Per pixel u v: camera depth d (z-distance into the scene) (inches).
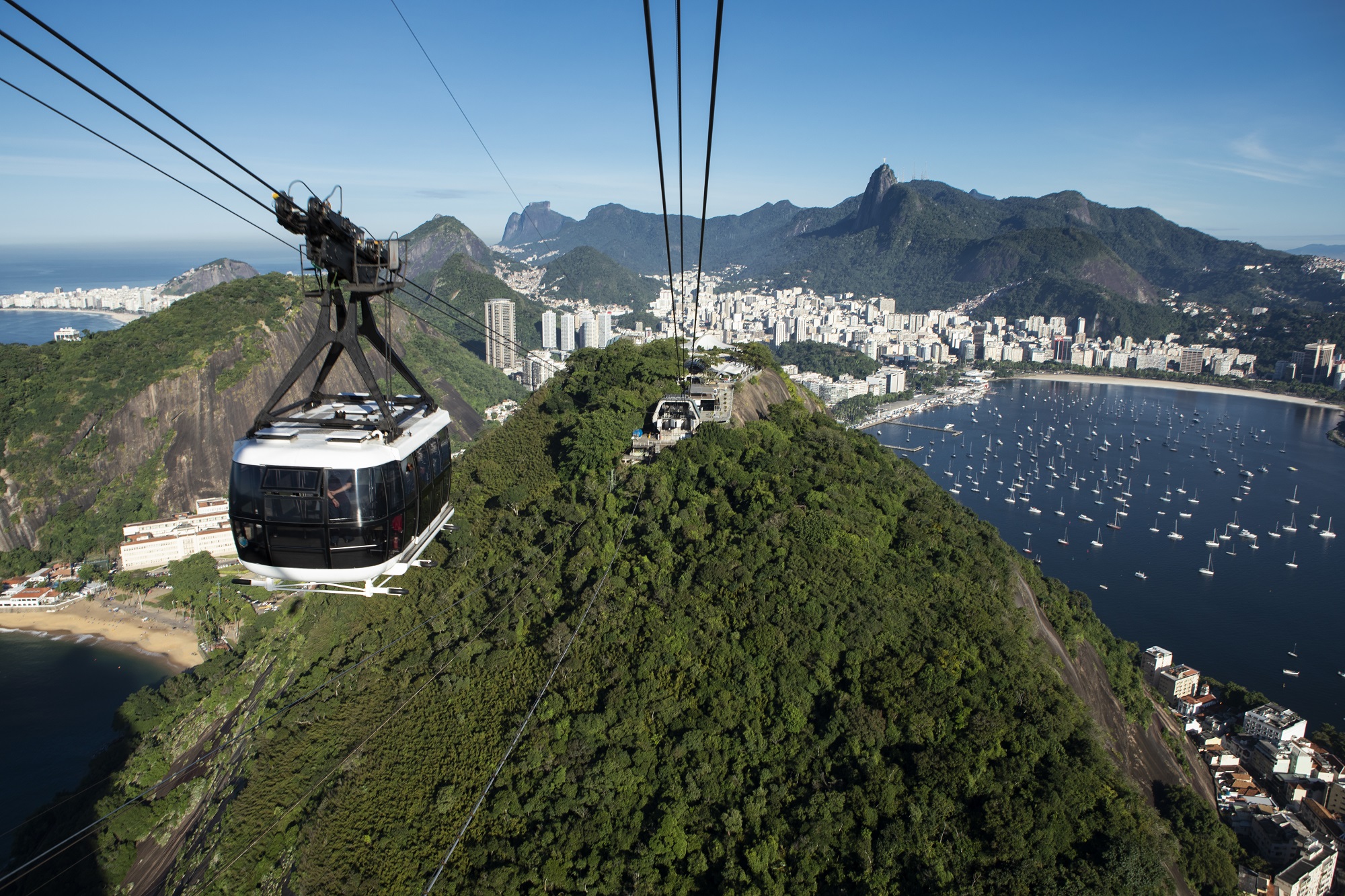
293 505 627.2
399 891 1631.4
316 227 615.2
